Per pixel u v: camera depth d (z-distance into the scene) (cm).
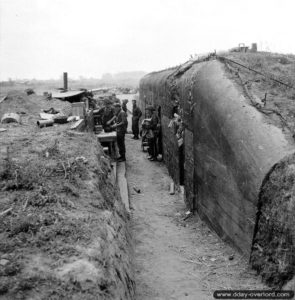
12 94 1773
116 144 1445
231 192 621
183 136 956
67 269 376
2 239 411
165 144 1285
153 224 812
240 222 589
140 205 944
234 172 607
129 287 466
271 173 516
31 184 554
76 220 476
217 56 866
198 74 816
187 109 882
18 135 948
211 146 712
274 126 571
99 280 376
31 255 391
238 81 705
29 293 339
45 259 388
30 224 443
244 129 596
